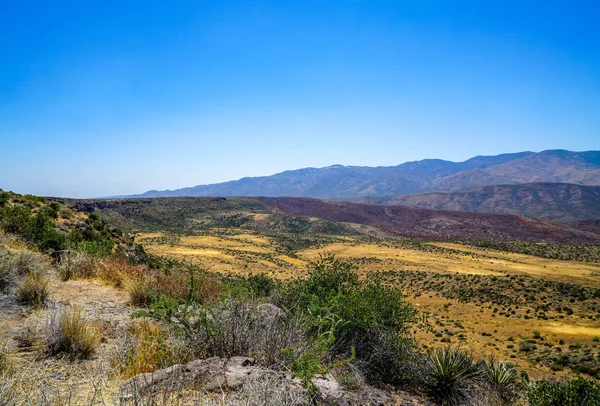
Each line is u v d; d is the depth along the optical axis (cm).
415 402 558
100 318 574
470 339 2981
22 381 302
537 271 7444
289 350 379
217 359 382
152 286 755
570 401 545
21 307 556
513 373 713
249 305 515
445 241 14138
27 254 781
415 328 3023
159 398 288
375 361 620
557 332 3216
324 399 341
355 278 846
